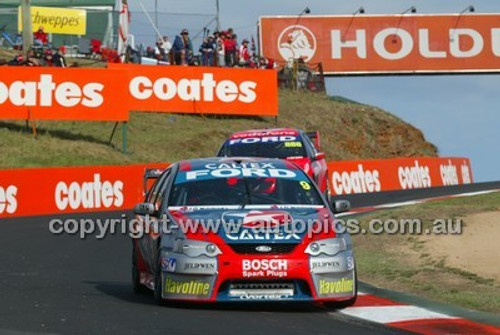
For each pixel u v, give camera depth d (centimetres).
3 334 2073
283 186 2762
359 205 6688
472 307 2616
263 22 13725
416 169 9656
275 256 2431
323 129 11544
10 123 8538
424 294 2881
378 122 12719
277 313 2470
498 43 14075
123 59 10212
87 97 7738
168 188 2770
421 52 13962
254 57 10988
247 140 5181
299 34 13762
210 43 10038
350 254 2541
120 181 6750
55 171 6369
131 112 9944
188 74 9131
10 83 7544
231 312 2453
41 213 6259
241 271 2417
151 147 9106
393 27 13962
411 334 2192
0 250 4269
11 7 11306
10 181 6141
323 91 12850
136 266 2933
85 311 2455
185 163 2936
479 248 3859
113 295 2889
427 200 7019
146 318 2320
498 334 2192
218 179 2780
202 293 2436
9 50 10844
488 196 6159
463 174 11138
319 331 2189
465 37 14050
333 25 13838
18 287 3069
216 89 9256
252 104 9431
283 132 5209
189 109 9112
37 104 7600
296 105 11788
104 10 10738
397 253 3884
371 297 2839
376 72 13888
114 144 8862
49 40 10956
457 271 3309
